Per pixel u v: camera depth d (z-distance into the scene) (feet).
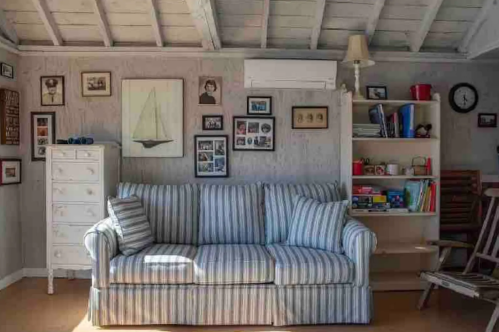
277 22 12.35
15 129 12.51
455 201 13.25
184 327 9.44
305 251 10.12
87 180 11.43
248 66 12.64
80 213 11.44
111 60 12.91
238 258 9.50
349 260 9.59
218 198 11.56
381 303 11.05
